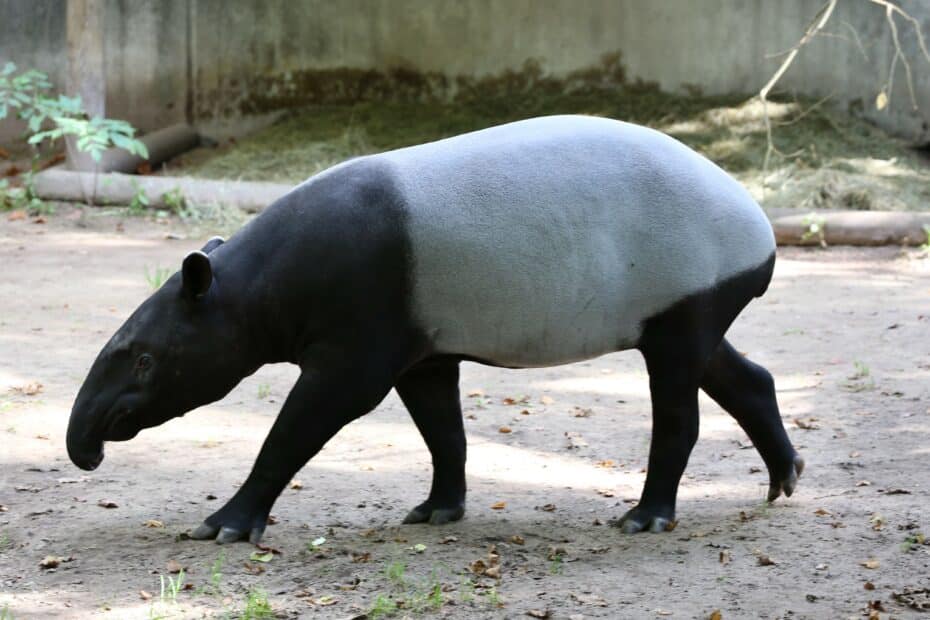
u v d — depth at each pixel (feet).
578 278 26.07
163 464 33.12
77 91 76.59
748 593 23.91
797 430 35.94
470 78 86.02
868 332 47.96
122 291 54.34
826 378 41.68
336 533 27.73
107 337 46.73
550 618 22.65
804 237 64.80
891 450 33.78
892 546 26.45
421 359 26.50
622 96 83.51
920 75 78.59
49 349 44.86
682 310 26.71
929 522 27.86
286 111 88.12
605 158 26.53
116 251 63.16
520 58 85.25
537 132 26.84
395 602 23.34
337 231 25.53
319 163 79.00
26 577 25.02
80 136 73.15
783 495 30.37
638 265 26.40
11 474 32.01
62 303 51.98
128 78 88.28
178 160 84.38
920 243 64.28
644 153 26.81
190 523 28.32
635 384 41.98
